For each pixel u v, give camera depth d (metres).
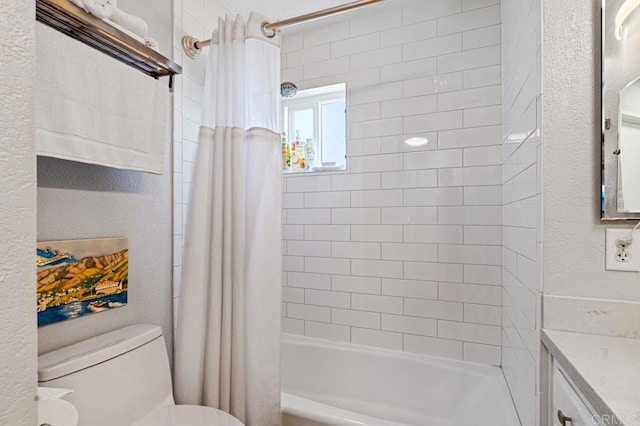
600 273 0.94
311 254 2.22
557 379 0.90
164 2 1.52
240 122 1.46
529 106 1.14
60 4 0.89
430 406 1.81
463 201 1.84
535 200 1.05
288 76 2.26
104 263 1.23
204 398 1.39
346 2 1.91
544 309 0.98
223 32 1.48
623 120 0.92
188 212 1.44
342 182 2.13
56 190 1.09
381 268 2.03
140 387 1.17
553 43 0.98
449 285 1.87
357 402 1.97
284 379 2.15
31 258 0.38
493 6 1.77
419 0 1.90
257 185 1.45
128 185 1.35
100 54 1.04
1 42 0.36
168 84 1.46
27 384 0.38
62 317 1.09
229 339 1.42
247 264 1.46
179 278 1.59
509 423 1.30
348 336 2.12
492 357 1.78
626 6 0.92
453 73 1.85
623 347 0.85
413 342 1.96
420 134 1.93
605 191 0.93
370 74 2.04
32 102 0.39
